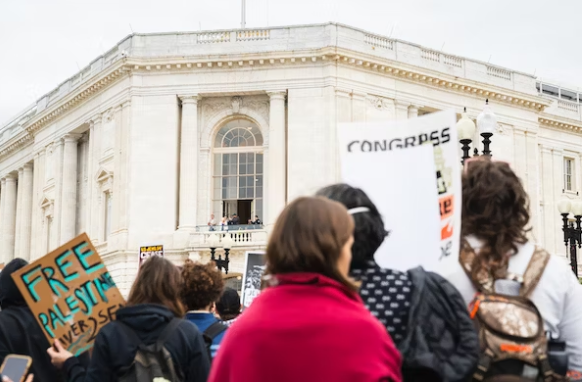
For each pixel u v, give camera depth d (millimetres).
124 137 40656
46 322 6191
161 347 5781
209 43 40375
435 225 4781
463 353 4270
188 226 39219
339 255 3914
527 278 4582
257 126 40719
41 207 49969
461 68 43562
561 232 50094
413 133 4965
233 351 3832
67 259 6285
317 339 3674
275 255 3928
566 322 4664
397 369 3777
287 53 38969
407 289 4395
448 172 4785
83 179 46969
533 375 4395
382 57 39719
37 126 50375
